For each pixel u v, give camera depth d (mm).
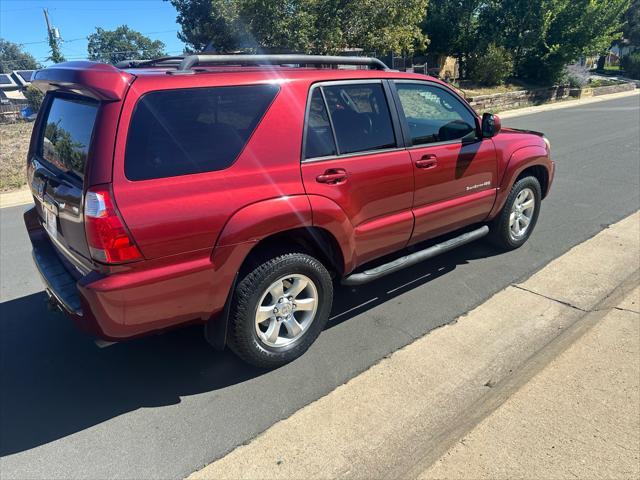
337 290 4289
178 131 2609
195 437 2650
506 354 3252
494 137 4418
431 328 3627
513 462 2346
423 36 21016
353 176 3287
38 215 3648
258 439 2607
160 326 2701
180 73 2713
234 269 2793
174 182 2562
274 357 3154
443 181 3941
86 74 2500
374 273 3627
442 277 4469
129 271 2498
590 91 26453
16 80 48250
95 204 2393
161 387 3096
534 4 22734
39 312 4121
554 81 24703
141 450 2574
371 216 3502
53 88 3109
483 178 4305
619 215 5980
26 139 14109
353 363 3238
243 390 3025
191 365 3316
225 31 16969
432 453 2438
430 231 4023
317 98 3172
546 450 2410
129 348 3547
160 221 2518
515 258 4812
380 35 17234
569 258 4754
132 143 2471
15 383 3180
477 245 5172
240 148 2791
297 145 3012
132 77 2521
